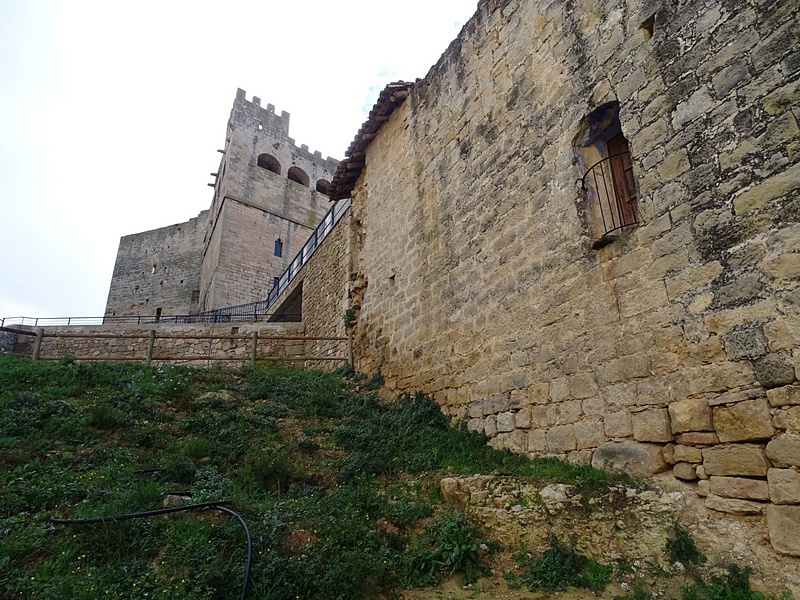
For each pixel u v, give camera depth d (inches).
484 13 330.6
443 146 356.8
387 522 195.2
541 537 174.2
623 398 194.1
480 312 289.7
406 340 363.3
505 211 283.0
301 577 146.9
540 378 237.3
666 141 195.2
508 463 234.1
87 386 300.2
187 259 1606.8
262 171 1395.2
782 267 151.6
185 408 290.0
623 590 146.5
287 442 264.8
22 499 171.0
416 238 374.0
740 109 171.8
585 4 248.7
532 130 271.9
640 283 196.2
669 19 203.5
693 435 166.9
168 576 142.6
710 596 134.3
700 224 177.6
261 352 616.1
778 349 148.2
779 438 143.5
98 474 195.6
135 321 1421.0
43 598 127.3
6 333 629.9
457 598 151.9
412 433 287.3
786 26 162.9
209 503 177.2
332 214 634.2
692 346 172.9
